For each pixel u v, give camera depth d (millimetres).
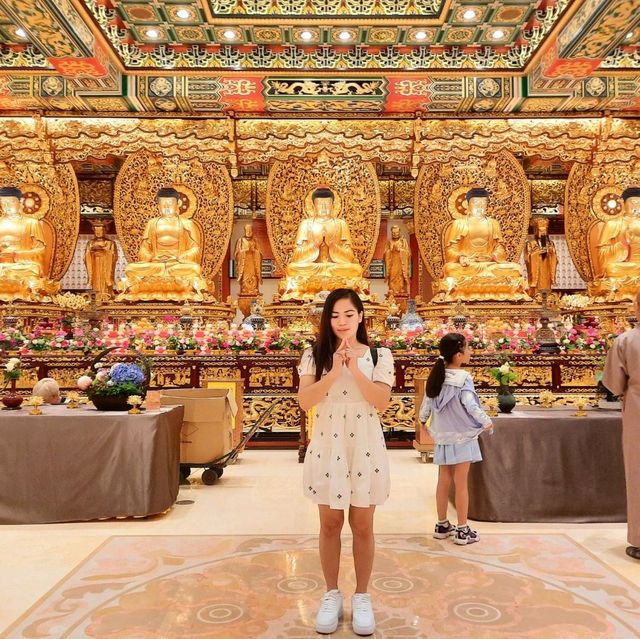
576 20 6250
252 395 6105
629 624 2133
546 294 8719
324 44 7543
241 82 7824
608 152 8680
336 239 9117
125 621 2172
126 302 8625
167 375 6137
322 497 2127
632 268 8883
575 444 3537
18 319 7270
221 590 2457
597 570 2672
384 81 7859
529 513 3496
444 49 7719
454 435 3104
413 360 6148
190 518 3580
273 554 2908
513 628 2104
